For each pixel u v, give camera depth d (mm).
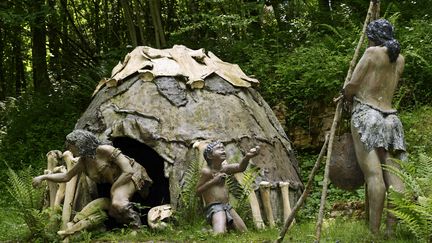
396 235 6434
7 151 13016
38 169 11758
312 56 12086
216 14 13625
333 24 13844
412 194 6309
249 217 7824
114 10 16500
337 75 11570
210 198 7477
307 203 9297
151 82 8602
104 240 7250
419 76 11539
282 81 12328
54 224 7539
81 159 7699
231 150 8219
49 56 16625
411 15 13250
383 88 6664
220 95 8680
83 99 14211
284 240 6645
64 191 7875
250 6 13750
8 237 7852
